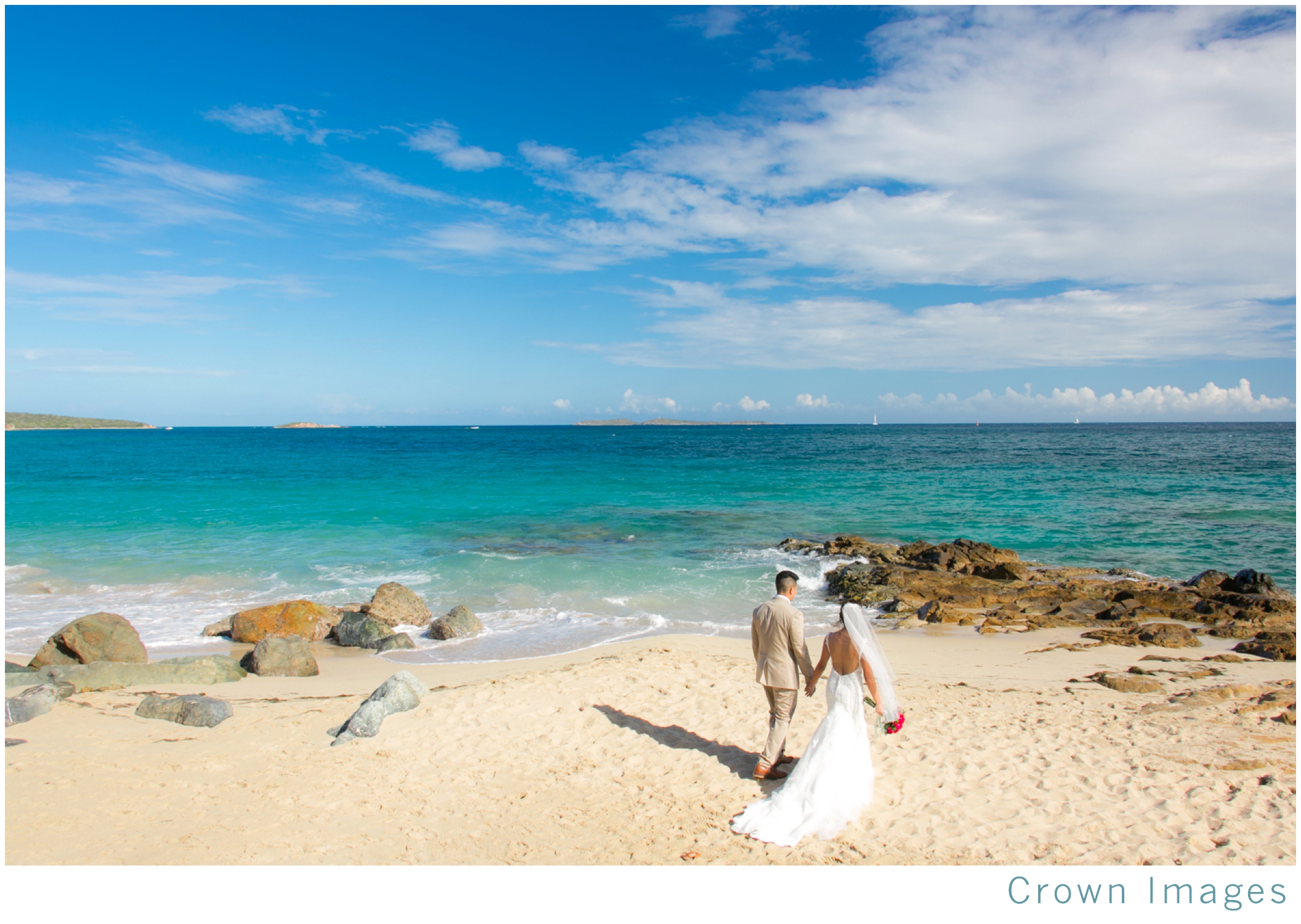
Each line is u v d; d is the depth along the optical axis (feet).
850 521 85.30
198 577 55.98
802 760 18.37
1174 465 161.99
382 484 124.47
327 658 38.78
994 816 17.87
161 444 325.62
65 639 33.63
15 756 22.03
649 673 30.89
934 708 26.89
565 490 117.08
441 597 51.24
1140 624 43.91
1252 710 25.82
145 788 19.77
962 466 167.02
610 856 16.37
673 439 403.34
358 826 17.76
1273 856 15.62
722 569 59.98
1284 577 57.72
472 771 21.03
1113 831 16.94
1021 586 53.98
